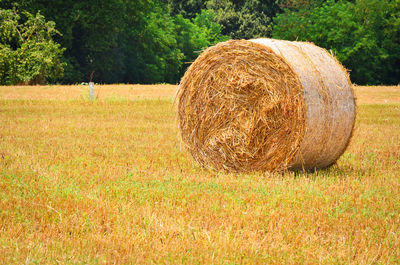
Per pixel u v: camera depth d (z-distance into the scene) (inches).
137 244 421.4
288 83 711.1
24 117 1375.5
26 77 3070.9
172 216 501.4
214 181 671.1
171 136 1085.1
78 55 4050.2
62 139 1000.9
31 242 412.2
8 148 860.6
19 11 3440.0
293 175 697.0
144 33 4416.8
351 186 645.9
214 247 420.2
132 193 577.9
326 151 737.0
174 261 391.5
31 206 512.1
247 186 642.2
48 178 634.8
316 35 4539.9
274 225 483.5
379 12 4394.7
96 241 425.7
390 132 1184.8
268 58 727.7
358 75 4426.7
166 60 4766.2
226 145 767.1
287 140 716.0
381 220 504.1
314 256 410.0
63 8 3639.3
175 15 5497.1
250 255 408.2
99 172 684.7
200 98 794.8
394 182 669.9
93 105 1683.1
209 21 5364.2
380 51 4333.2
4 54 3038.9
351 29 4471.0
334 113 721.0
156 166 764.0
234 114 759.1
